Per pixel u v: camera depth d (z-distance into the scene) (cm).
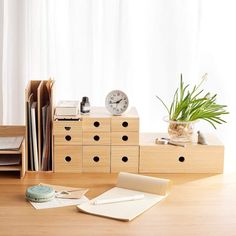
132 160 240
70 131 237
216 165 242
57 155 239
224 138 303
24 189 219
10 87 297
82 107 245
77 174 238
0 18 288
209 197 215
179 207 204
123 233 182
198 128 302
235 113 300
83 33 292
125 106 240
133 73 297
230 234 183
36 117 240
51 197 206
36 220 190
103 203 203
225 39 293
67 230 183
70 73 297
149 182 216
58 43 292
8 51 293
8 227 185
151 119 303
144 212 198
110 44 294
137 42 294
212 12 291
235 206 207
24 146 236
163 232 183
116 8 289
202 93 298
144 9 292
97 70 297
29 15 290
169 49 296
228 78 297
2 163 234
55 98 273
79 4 289
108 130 238
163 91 300
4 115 299
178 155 240
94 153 239
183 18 292
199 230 185
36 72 296
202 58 296
